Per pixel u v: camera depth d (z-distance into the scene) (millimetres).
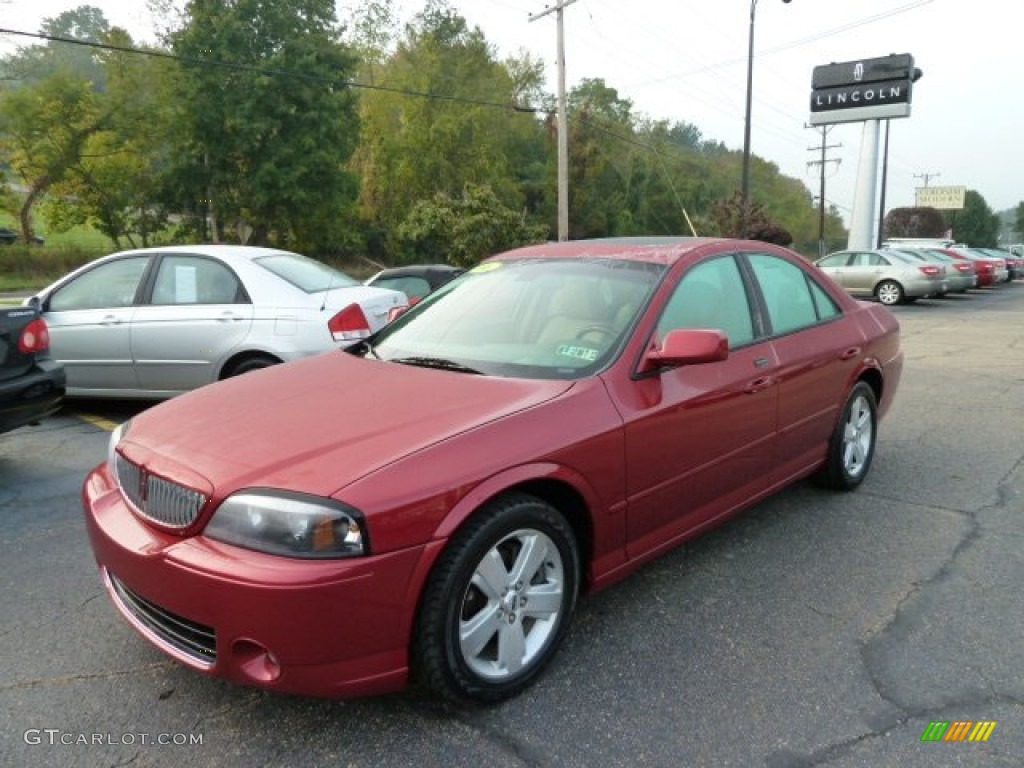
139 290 6551
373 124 45781
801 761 2363
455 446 2494
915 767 2340
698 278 3607
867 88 34219
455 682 2480
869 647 3010
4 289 30703
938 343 12312
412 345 3570
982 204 112562
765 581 3576
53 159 36219
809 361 4062
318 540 2229
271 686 2285
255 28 34562
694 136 105688
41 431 6371
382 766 2348
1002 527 4211
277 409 2855
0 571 3697
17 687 2754
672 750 2414
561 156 26500
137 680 2803
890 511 4457
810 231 101438
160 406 3188
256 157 35688
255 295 6273
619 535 3018
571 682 2775
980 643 3035
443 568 2414
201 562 2307
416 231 30797
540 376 3037
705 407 3316
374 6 46438
